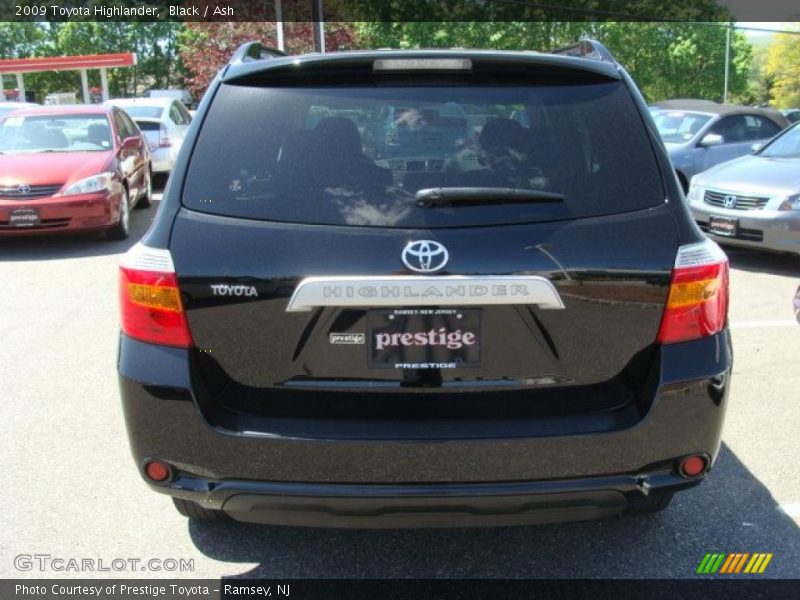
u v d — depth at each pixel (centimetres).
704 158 1184
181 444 251
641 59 4197
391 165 258
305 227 248
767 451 398
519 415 249
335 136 262
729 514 339
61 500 354
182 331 250
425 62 272
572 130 264
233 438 246
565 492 247
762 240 787
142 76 6556
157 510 346
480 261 243
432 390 249
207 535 327
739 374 506
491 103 271
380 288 242
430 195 247
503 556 311
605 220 250
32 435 422
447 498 244
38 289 746
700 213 841
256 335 248
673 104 1347
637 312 250
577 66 273
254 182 257
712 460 260
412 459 243
